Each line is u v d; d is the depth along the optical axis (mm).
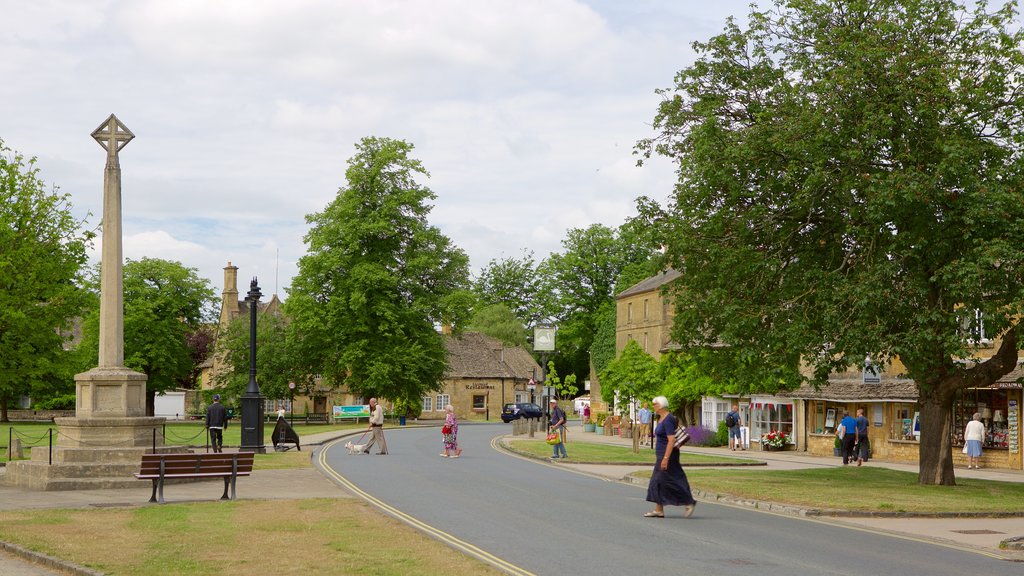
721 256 26156
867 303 23094
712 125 25906
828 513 19766
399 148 70312
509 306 120562
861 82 23719
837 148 24000
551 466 32875
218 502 19250
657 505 18359
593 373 94688
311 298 67938
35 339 38438
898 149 23844
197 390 94438
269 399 79250
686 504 18500
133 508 18031
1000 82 24062
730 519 18406
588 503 20500
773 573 12289
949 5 25203
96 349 42156
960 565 13523
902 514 19828
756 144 24828
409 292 70562
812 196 24562
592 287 100000
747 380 26594
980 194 22281
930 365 25375
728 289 26422
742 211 26547
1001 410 36781
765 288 26031
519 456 38344
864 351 22922
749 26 27641
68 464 22797
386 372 65688
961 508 20375
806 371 46406
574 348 103750
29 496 20672
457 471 28719
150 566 11648
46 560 12195
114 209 24891
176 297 84125
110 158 25016
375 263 68188
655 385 51062
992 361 26000
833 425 45156
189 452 25047
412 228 69812
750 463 35219
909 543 15789
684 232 26812
